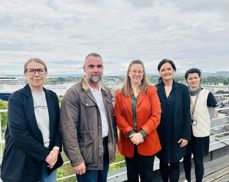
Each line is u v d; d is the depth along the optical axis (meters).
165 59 3.71
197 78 3.97
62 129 2.83
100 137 2.94
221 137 5.97
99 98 3.02
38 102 2.67
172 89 3.69
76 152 2.79
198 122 3.91
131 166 3.47
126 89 3.36
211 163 5.24
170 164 3.80
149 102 3.34
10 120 2.54
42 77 2.67
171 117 3.63
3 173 2.60
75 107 2.86
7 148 2.61
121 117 3.32
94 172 2.96
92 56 2.96
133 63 3.33
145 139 3.32
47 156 2.62
